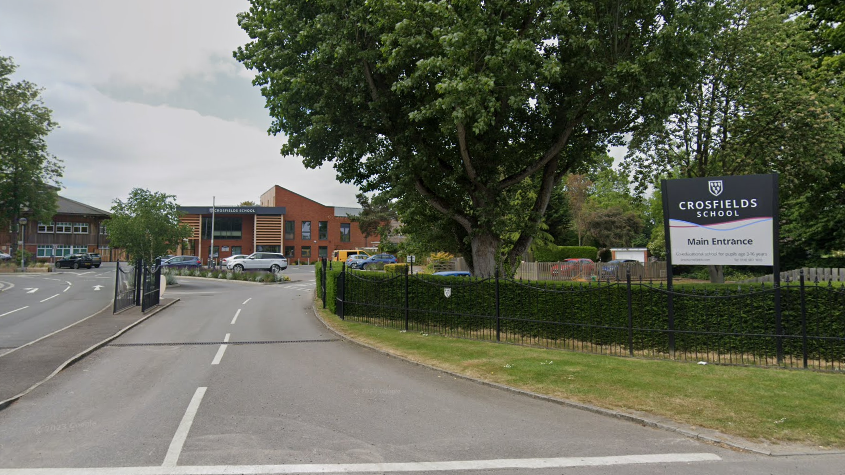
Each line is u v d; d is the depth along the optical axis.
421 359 9.58
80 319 16.23
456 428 5.73
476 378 8.05
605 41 12.28
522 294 11.89
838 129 16.70
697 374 7.95
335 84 13.23
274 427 5.69
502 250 17.73
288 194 70.56
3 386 7.43
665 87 11.70
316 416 6.12
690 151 18.55
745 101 16.67
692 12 11.59
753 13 16.64
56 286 30.09
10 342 11.65
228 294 27.05
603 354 9.80
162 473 4.38
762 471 4.56
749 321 9.30
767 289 8.84
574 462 4.75
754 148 16.92
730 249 9.23
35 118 50.31
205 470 4.45
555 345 10.86
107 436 5.34
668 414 6.10
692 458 4.88
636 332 10.25
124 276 18.64
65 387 7.46
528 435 5.52
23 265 45.16
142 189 31.17
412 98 13.45
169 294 26.67
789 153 16.41
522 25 12.77
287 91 13.59
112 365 9.08
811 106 15.77
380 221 63.47
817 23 19.88
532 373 8.24
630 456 4.92
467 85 10.16
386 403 6.74
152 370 8.67
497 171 14.88
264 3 13.79
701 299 9.70
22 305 20.58
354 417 6.11
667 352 9.91
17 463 4.57
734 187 9.22
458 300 13.03
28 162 50.00
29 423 5.77
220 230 68.50
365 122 13.34
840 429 5.50
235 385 7.64
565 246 48.97
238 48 14.68
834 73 18.81
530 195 19.59
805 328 8.33
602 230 55.03
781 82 16.75
